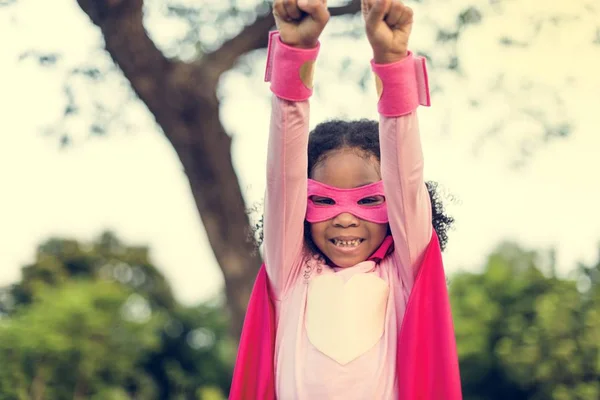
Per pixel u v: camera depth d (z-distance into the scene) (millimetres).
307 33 2689
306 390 2895
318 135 3213
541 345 19469
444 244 3520
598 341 19016
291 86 2762
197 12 8039
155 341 24109
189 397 27297
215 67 8086
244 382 3061
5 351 21188
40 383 21391
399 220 2910
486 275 21469
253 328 3100
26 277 27141
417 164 2842
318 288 3025
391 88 2756
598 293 19641
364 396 2855
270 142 2875
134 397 25125
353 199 3045
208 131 8180
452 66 7852
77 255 28219
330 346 2916
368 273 3035
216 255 8562
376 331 2951
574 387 19172
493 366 20703
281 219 2963
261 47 8266
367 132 3188
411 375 2859
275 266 3061
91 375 22109
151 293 28672
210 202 8406
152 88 7957
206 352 27922
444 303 2930
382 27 2672
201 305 28875
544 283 20688
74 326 22109
